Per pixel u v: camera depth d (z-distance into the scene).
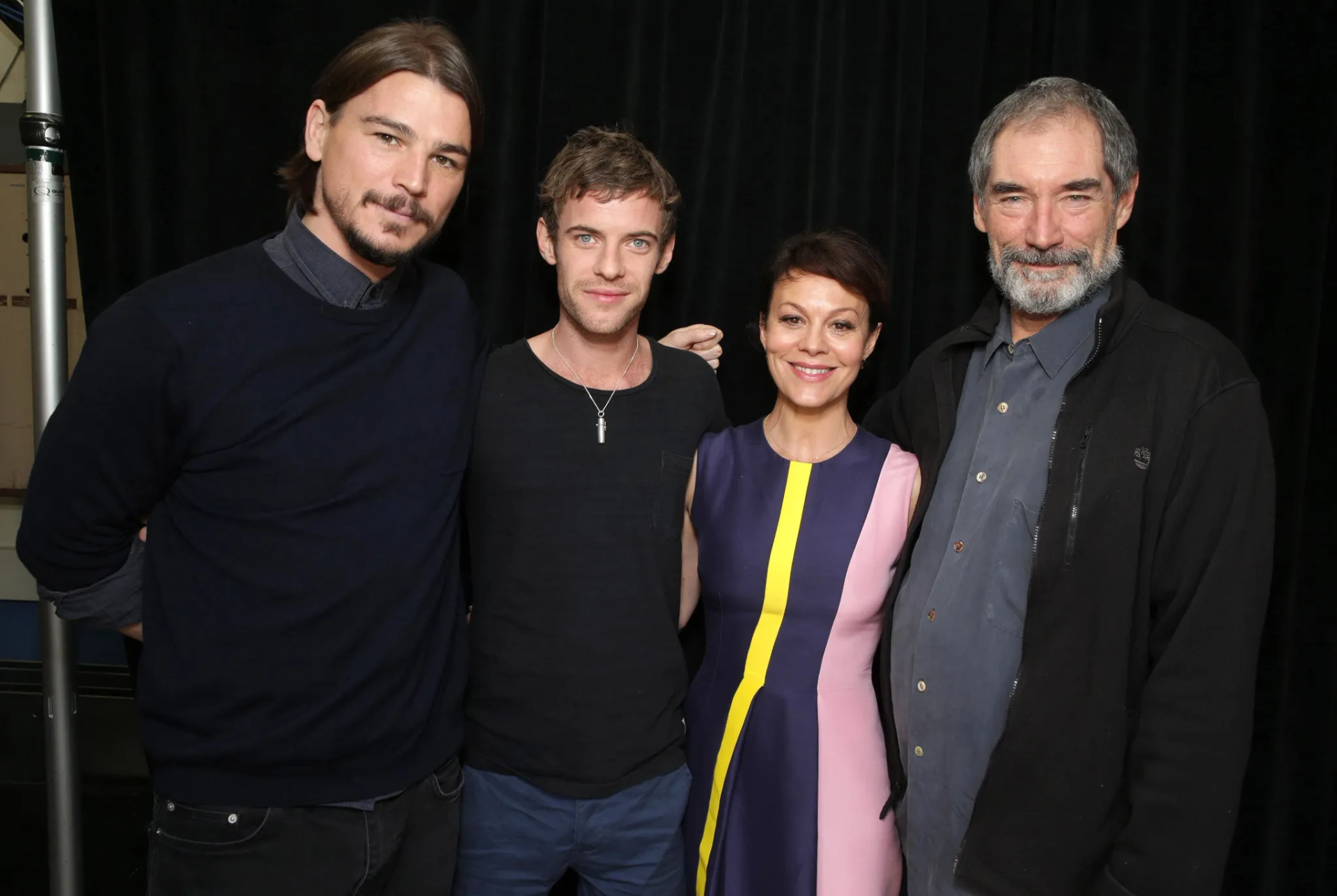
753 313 1.79
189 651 1.12
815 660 1.43
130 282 1.72
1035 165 1.28
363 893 1.24
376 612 1.16
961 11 1.74
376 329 1.20
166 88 1.71
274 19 1.72
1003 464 1.32
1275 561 1.81
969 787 1.30
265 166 1.73
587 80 1.72
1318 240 1.75
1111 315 1.26
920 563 1.39
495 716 1.40
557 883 1.92
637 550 1.41
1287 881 1.89
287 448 1.11
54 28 1.63
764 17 1.75
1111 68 1.74
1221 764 1.14
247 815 1.14
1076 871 1.21
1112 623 1.20
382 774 1.21
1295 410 1.78
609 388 1.46
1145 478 1.20
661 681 1.42
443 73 1.16
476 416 1.41
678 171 1.76
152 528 1.18
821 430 1.50
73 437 1.07
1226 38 1.73
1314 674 1.85
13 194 2.09
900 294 1.77
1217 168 1.75
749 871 1.40
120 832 2.13
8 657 2.28
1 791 2.26
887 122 1.74
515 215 1.75
